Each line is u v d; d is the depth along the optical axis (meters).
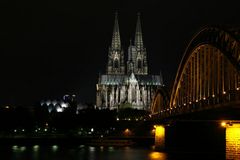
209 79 101.94
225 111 81.00
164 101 178.12
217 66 94.25
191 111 100.12
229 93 77.25
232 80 84.69
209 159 131.00
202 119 108.75
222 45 88.38
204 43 102.62
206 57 105.19
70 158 140.88
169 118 139.88
